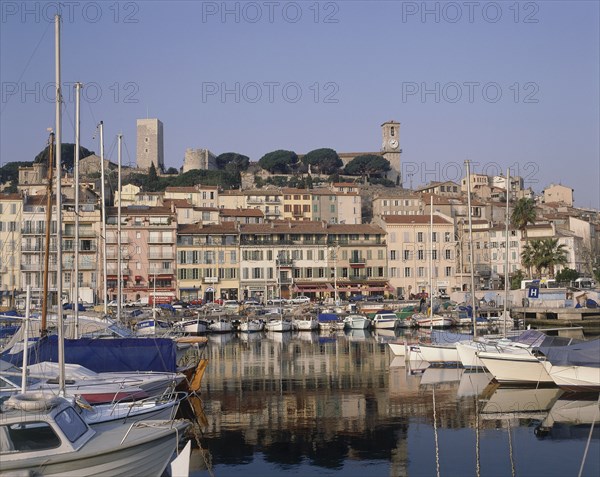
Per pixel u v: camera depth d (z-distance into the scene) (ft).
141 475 76.64
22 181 583.17
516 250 506.07
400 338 277.85
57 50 99.66
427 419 118.52
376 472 90.63
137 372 120.57
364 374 171.22
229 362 200.64
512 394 139.33
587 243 544.21
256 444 104.01
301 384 156.56
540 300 347.15
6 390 85.87
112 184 614.75
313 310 370.53
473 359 169.68
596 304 339.57
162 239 442.50
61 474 69.82
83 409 89.71
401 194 645.10
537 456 96.22
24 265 415.23
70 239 422.82
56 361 119.55
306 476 89.15
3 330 149.89
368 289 457.68
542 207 631.97
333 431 111.24
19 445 69.82
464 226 514.27
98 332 167.73
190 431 111.65
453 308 375.25
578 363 130.82
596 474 88.43
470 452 98.78
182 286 444.55
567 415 118.83
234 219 521.24
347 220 596.29
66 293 400.47
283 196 589.32
